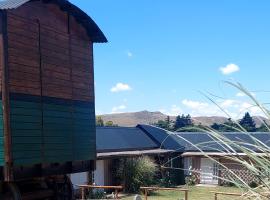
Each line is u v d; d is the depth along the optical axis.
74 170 10.91
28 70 9.21
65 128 10.33
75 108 10.80
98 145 28.73
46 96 9.72
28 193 10.12
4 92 8.51
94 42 11.70
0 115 8.48
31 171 9.12
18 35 9.01
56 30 10.30
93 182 24.66
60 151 10.05
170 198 23.48
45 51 9.84
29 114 9.09
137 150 31.38
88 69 11.45
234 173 2.10
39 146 9.30
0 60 8.59
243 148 2.07
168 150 31.23
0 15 8.67
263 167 2.00
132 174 27.12
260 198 1.97
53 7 10.21
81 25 11.16
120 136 32.06
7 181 8.70
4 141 8.42
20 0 9.19
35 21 9.58
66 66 10.58
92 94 11.56
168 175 29.27
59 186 11.44
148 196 24.62
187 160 32.06
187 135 26.73
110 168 27.72
